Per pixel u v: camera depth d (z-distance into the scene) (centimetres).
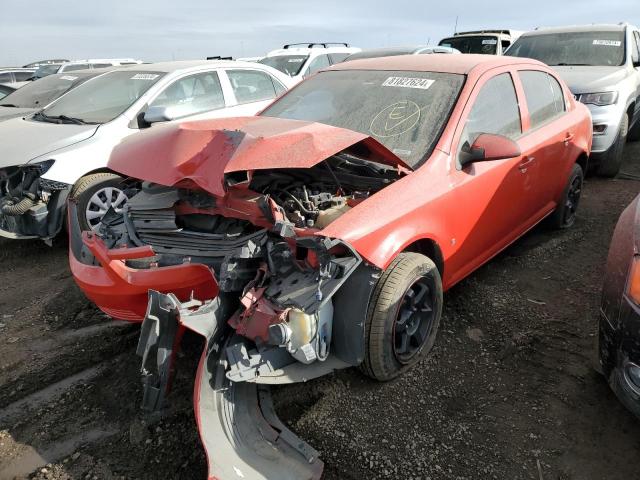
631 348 215
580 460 231
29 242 511
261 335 223
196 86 591
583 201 581
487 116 343
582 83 638
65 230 482
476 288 380
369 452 234
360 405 263
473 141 314
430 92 338
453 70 353
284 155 245
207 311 223
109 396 273
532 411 260
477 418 256
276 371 228
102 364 300
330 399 267
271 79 688
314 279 230
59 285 411
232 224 284
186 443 240
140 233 296
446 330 328
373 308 254
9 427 253
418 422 253
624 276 224
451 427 250
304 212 262
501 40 1195
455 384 280
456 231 304
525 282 390
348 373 287
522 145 366
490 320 339
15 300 388
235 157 246
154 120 446
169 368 221
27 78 1548
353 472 223
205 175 251
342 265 225
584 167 492
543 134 394
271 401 250
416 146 307
